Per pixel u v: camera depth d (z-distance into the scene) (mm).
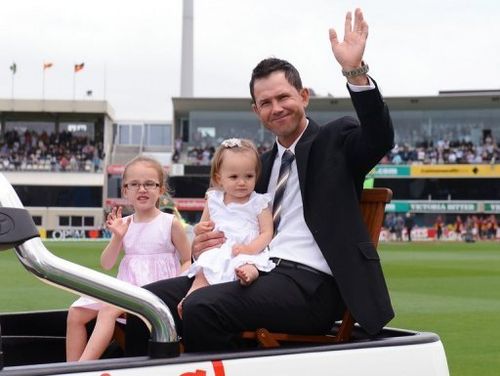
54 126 61344
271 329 3455
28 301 13445
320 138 3760
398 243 51000
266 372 2758
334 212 3562
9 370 2381
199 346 3289
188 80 61906
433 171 57969
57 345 4121
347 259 3488
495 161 57625
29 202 58406
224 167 3801
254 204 3787
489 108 58031
